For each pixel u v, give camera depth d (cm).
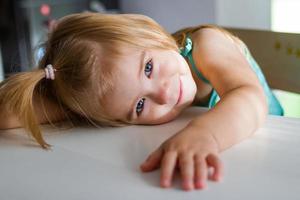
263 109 41
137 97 46
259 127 39
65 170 32
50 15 153
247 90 42
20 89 47
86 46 48
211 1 129
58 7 154
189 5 139
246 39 72
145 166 31
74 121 49
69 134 43
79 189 28
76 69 48
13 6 146
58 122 49
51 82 50
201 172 28
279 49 68
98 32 49
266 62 70
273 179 28
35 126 43
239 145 35
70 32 51
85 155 35
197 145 32
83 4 159
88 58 47
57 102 50
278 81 69
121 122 47
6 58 144
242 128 36
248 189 26
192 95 51
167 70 48
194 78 54
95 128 46
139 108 46
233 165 30
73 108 49
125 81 46
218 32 59
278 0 123
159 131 42
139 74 46
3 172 33
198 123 35
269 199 25
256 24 125
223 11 127
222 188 27
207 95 56
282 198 25
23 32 148
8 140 42
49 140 41
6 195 29
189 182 27
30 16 149
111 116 47
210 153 31
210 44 54
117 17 53
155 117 46
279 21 125
